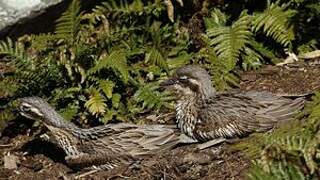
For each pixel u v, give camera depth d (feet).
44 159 46.85
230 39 50.34
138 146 44.04
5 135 48.98
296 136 37.78
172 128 45.27
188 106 44.75
